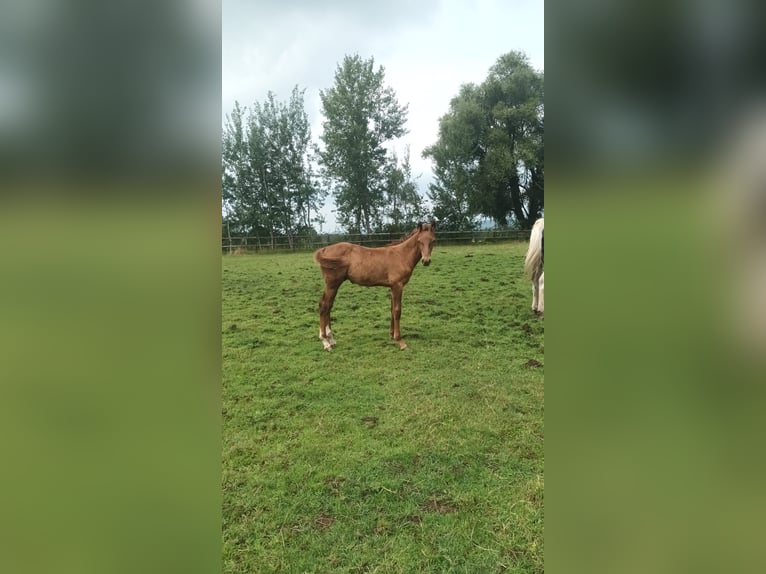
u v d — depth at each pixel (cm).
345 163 2738
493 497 284
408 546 244
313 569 231
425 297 919
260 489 302
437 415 410
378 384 494
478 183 2381
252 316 812
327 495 294
